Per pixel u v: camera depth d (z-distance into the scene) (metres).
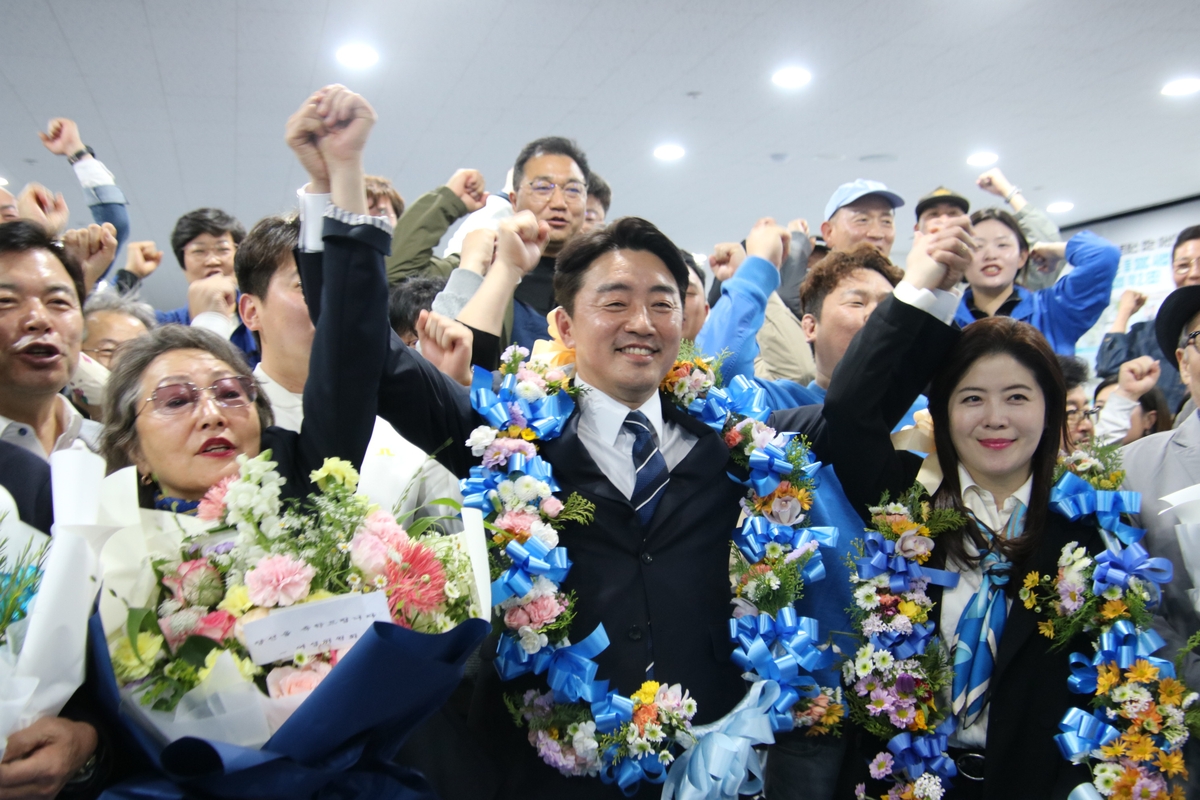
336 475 1.13
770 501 1.54
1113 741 1.40
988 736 1.44
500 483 1.43
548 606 1.33
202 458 1.26
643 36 4.44
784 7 4.17
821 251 3.61
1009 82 5.09
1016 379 1.52
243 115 5.37
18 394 1.60
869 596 1.50
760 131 5.86
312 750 0.96
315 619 1.03
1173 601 1.62
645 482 1.50
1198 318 1.81
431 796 1.09
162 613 1.03
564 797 1.34
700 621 1.43
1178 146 6.25
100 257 2.38
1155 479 1.77
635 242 1.56
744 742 1.29
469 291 1.96
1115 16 4.30
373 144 6.00
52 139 2.78
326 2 4.06
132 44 4.42
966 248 1.53
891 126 5.79
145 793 0.94
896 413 1.61
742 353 2.15
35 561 1.04
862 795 1.48
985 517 1.59
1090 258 3.29
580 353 1.56
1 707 0.89
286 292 1.65
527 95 5.18
